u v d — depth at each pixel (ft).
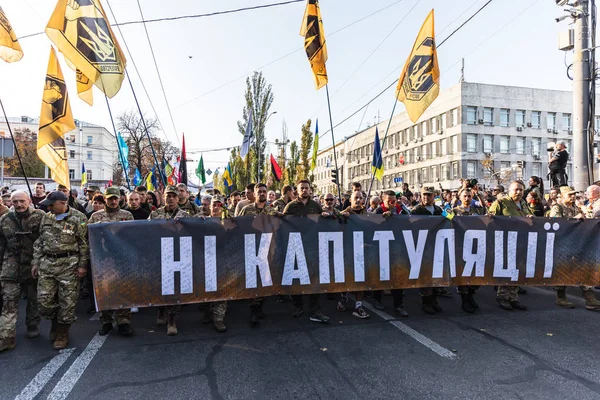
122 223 14.51
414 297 21.06
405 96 21.49
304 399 9.92
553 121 150.92
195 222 15.21
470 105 141.18
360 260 16.60
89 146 231.50
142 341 14.25
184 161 37.99
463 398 9.89
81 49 17.43
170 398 9.98
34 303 14.74
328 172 267.18
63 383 10.84
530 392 10.15
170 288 14.76
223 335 14.84
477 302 19.58
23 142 169.37
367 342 13.89
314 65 22.43
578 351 12.84
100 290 14.05
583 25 28.78
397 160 183.01
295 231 16.17
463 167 139.74
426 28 20.93
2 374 11.46
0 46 17.20
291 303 19.98
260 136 90.58
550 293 21.43
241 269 15.52
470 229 17.37
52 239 13.50
